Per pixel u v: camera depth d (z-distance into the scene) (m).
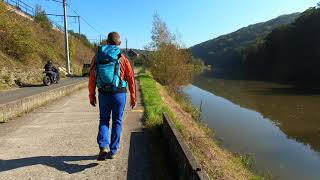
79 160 6.18
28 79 27.06
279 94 42.50
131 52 21.34
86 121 9.95
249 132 19.66
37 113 11.40
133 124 9.80
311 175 12.14
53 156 6.38
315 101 34.78
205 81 70.56
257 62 100.38
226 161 9.82
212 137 14.77
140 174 5.61
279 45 85.81
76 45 70.56
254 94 43.12
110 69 5.64
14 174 5.47
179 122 10.98
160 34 40.31
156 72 39.41
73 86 20.22
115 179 5.38
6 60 25.94
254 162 13.09
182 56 40.03
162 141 7.72
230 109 29.70
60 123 9.62
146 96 17.11
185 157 5.00
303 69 72.00
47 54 39.12
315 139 18.03
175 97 28.77
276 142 17.28
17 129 8.73
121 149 7.01
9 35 28.56
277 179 11.48
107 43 5.90
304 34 76.06
